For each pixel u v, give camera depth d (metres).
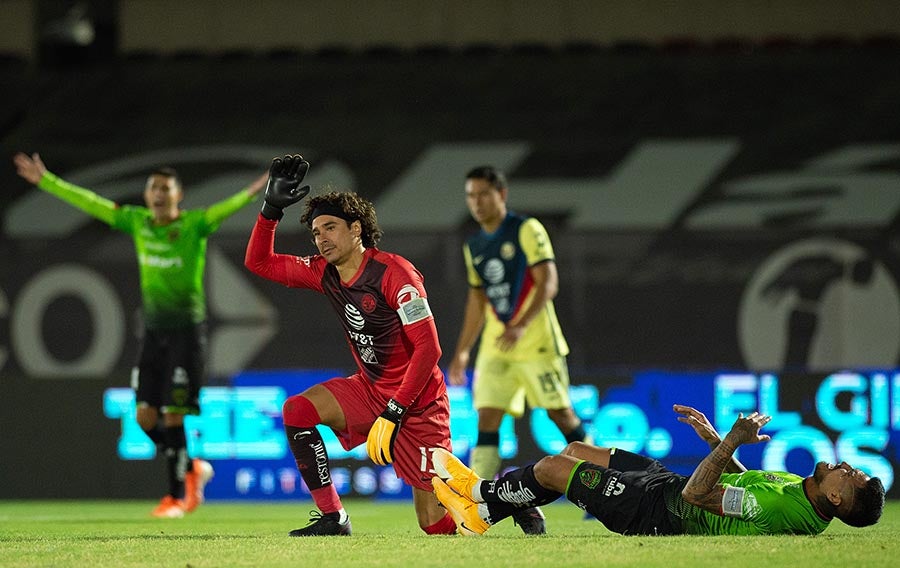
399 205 55.59
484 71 61.50
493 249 30.05
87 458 45.50
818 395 43.50
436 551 16.91
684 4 63.84
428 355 19.58
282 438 44.75
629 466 19.67
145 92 61.19
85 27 60.84
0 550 18.31
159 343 33.25
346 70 62.06
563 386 30.20
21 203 55.59
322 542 18.80
